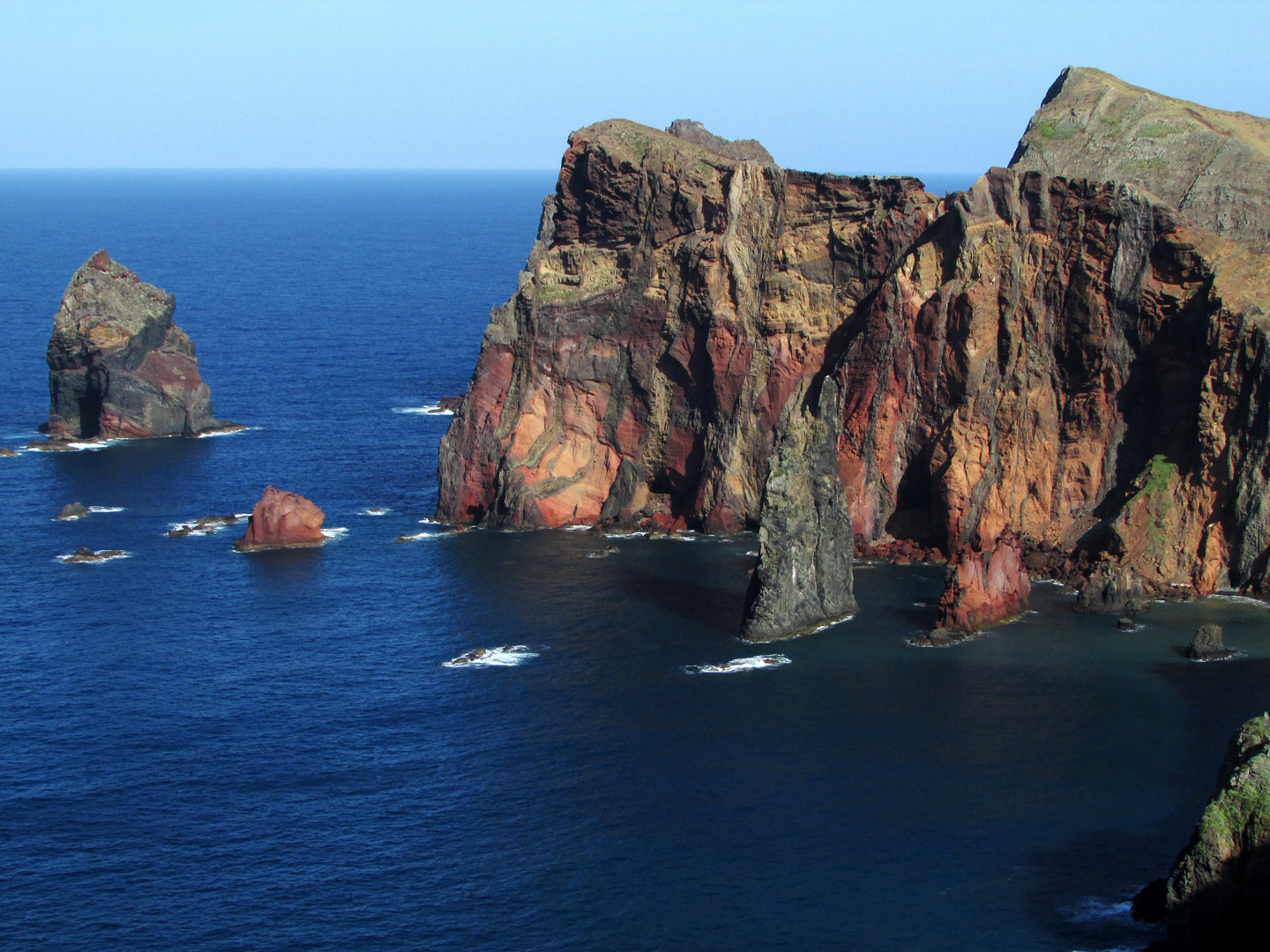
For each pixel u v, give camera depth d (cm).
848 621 12812
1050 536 14538
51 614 13425
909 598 13450
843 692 11188
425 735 10656
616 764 10075
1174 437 14200
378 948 7962
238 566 14938
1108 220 14550
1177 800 9331
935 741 10269
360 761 10256
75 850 9050
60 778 10038
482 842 9075
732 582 14100
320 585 14238
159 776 10069
